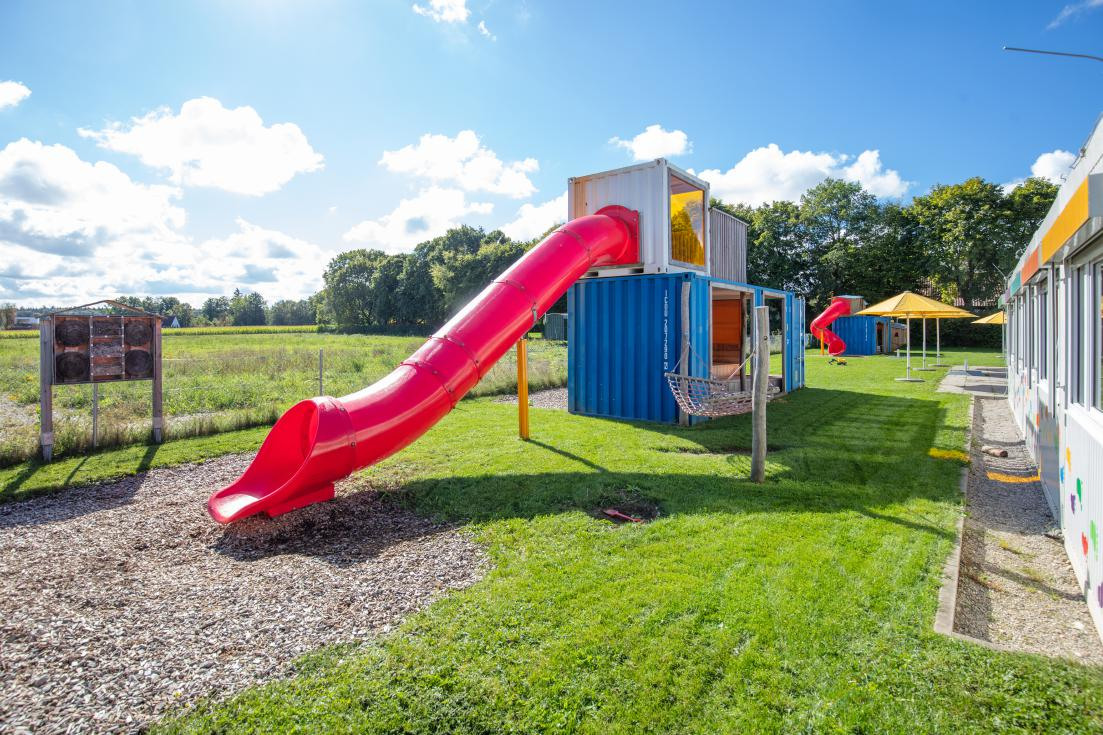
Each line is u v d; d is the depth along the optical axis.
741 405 8.80
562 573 4.10
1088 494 3.98
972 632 3.61
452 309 59.12
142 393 13.42
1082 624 3.70
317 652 3.15
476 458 7.63
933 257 40.19
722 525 5.02
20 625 3.50
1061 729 2.51
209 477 7.06
